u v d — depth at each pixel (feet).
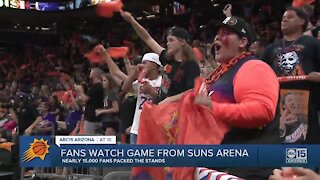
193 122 9.04
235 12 59.62
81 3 82.84
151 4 66.95
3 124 32.24
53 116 34.50
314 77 13.14
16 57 94.12
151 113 9.92
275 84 9.27
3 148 20.88
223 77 9.80
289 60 13.78
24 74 84.33
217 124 9.04
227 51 9.93
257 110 8.82
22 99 38.78
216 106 8.93
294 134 13.47
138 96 16.94
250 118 8.84
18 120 35.78
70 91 35.60
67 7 86.07
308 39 13.67
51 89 54.90
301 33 13.91
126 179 14.79
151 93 16.16
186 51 12.94
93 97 26.35
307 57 13.58
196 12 65.16
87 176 17.95
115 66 19.93
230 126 9.11
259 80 9.14
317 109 13.64
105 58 20.06
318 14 33.53
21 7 86.53
